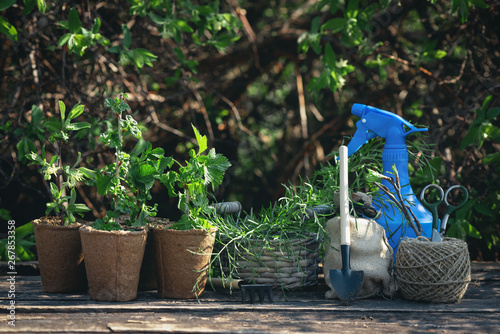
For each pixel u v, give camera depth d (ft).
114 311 5.65
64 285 6.33
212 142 12.76
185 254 6.02
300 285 6.45
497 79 10.64
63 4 9.68
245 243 6.40
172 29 9.70
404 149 6.92
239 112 15.30
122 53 9.22
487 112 9.15
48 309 5.60
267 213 6.83
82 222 6.63
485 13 10.46
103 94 10.37
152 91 12.74
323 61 10.08
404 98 12.87
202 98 13.85
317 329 5.13
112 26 11.30
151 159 6.65
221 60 13.64
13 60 10.85
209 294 6.45
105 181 6.20
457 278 5.90
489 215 9.78
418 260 5.91
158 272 6.16
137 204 6.55
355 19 9.65
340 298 5.98
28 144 9.27
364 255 6.22
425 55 10.50
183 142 13.69
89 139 10.08
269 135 15.96
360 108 7.06
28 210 11.70
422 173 9.37
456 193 10.17
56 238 6.22
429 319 5.50
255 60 13.61
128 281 5.93
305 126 14.42
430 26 11.31
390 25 12.20
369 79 13.42
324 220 6.73
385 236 6.36
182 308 5.71
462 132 10.78
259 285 6.06
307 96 15.38
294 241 6.37
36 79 10.05
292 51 13.96
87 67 11.00
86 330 5.00
